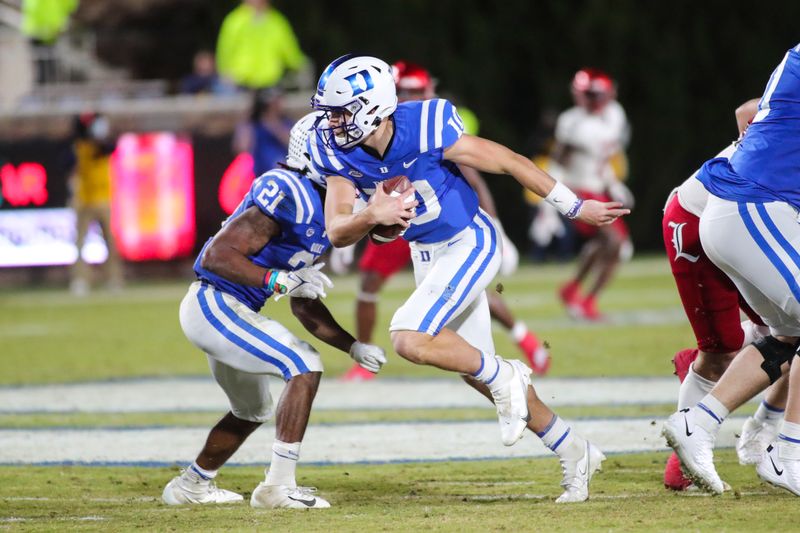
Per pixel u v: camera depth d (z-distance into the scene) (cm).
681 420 1866
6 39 7394
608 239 4700
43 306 5866
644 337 4197
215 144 6588
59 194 6650
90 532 1711
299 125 1920
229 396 1975
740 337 2006
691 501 1839
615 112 4897
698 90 8162
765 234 1808
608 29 8006
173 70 7775
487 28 8031
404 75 2925
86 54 7575
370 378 3522
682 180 8125
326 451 2423
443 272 1897
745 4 8131
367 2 7875
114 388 3403
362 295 3391
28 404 3122
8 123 6631
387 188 1823
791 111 1812
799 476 1816
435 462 2294
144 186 6644
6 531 1731
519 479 2122
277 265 1945
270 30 6788
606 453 2327
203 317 1925
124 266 6694
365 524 1712
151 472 2250
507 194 7988
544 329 4522
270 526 1722
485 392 2002
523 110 8219
